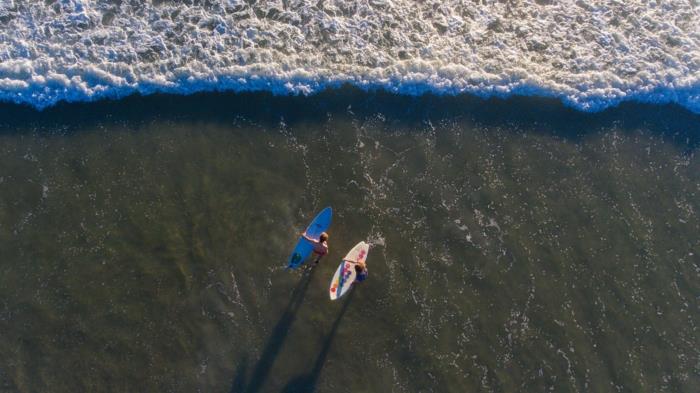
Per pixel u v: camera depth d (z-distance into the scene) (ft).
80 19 60.80
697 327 52.39
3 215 52.54
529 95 61.16
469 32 63.52
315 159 56.85
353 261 51.67
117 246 52.31
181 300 51.03
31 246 51.78
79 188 54.19
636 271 54.19
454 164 57.57
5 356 48.39
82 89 57.98
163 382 48.67
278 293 51.83
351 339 50.93
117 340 49.49
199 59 60.23
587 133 59.77
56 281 50.90
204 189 54.75
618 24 64.59
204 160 56.08
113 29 60.80
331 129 58.34
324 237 51.34
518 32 63.93
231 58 60.54
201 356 49.57
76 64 58.90
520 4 65.41
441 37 63.16
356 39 62.34
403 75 61.00
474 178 57.11
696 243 55.47
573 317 52.42
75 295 50.57
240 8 62.90
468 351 51.03
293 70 60.18
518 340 51.49
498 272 53.72
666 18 64.95
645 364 50.98
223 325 50.60
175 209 53.88
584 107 60.70
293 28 62.34
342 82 60.29
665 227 56.03
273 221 54.13
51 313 49.90
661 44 63.62
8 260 51.21
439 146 58.44
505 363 50.80
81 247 52.11
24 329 49.26
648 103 61.46
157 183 54.75
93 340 49.34
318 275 52.70
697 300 53.42
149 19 61.62
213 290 51.52
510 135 59.26
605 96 61.11
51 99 57.67
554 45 63.41
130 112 57.77
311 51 61.52
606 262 54.39
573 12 65.05
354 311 51.78
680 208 56.90
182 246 52.70
